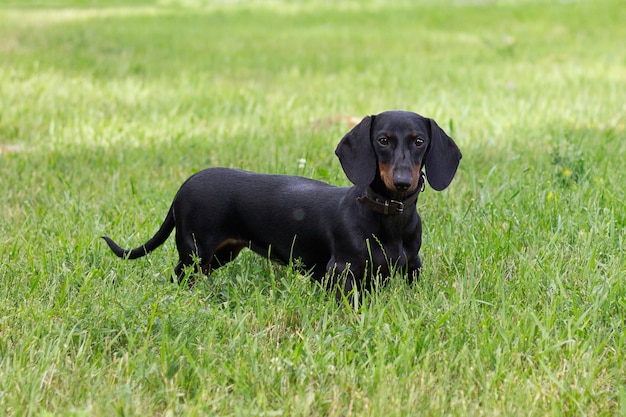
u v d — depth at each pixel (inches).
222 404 273.0
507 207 446.3
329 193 370.6
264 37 1412.4
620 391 271.0
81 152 605.3
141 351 298.5
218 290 371.2
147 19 1743.4
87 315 325.1
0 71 917.2
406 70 995.3
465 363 296.7
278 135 650.8
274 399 281.6
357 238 350.9
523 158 567.8
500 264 374.9
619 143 595.8
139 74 963.3
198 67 1027.9
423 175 356.2
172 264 393.7
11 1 2368.4
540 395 277.1
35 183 540.4
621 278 347.9
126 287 359.3
